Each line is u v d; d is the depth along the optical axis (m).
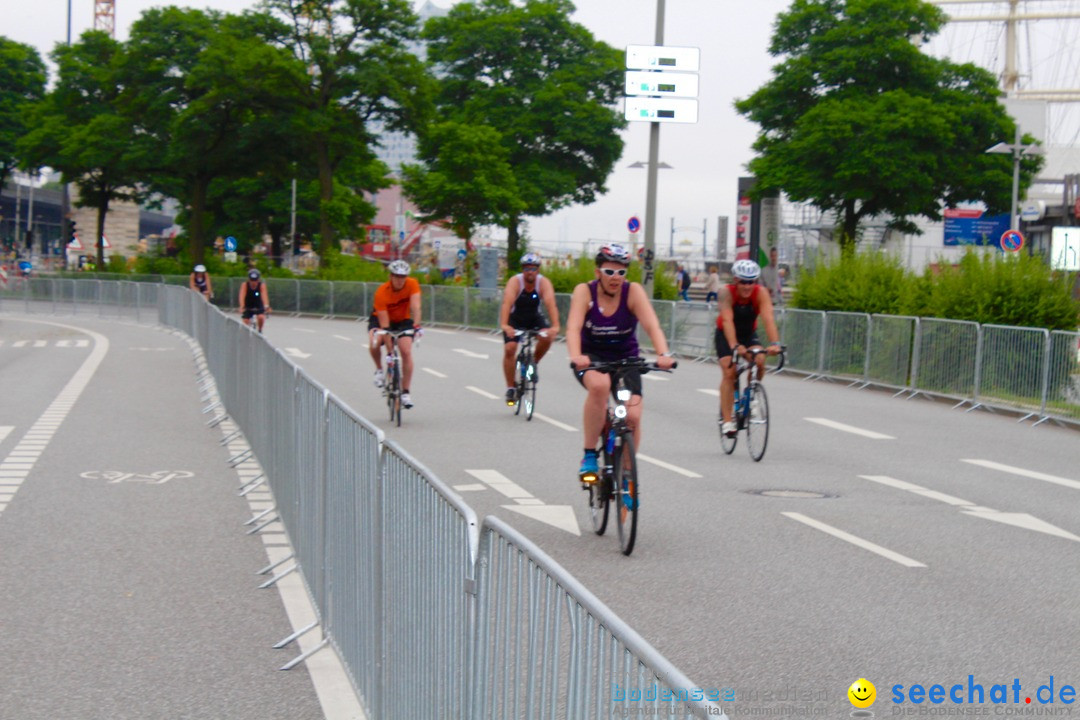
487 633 3.33
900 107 47.47
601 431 8.36
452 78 63.25
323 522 6.13
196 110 58.09
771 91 51.28
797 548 8.09
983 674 5.43
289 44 57.81
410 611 4.25
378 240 82.94
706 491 10.42
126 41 62.69
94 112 65.69
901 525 8.98
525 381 15.57
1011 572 7.47
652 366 8.16
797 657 5.64
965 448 13.77
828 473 11.56
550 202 63.06
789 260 57.72
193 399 17.88
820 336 23.14
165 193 70.81
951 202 50.72
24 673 5.44
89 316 50.38
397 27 56.75
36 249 119.94
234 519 8.99
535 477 10.95
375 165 77.69
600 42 63.78
